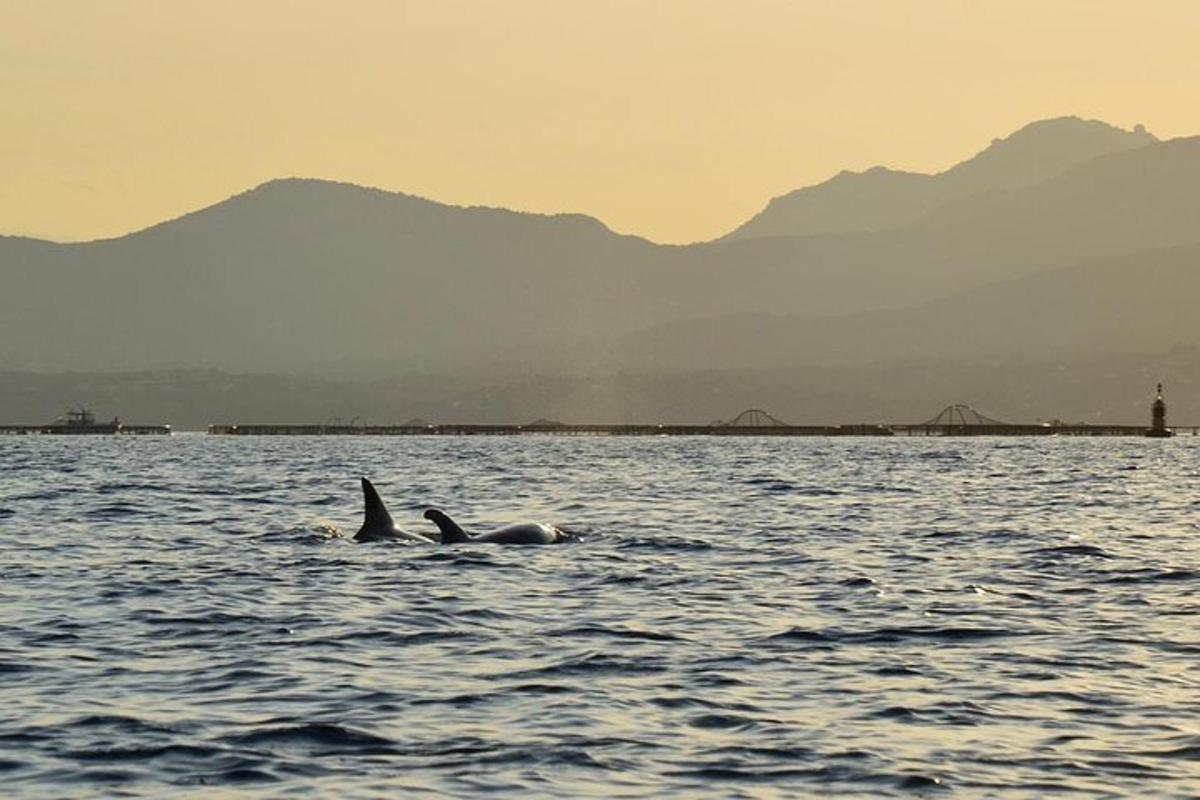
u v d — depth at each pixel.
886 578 106.25
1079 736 61.50
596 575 105.88
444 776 56.19
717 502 192.12
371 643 79.62
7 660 74.94
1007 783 55.75
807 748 59.75
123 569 109.62
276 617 87.50
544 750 59.22
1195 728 62.69
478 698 67.12
